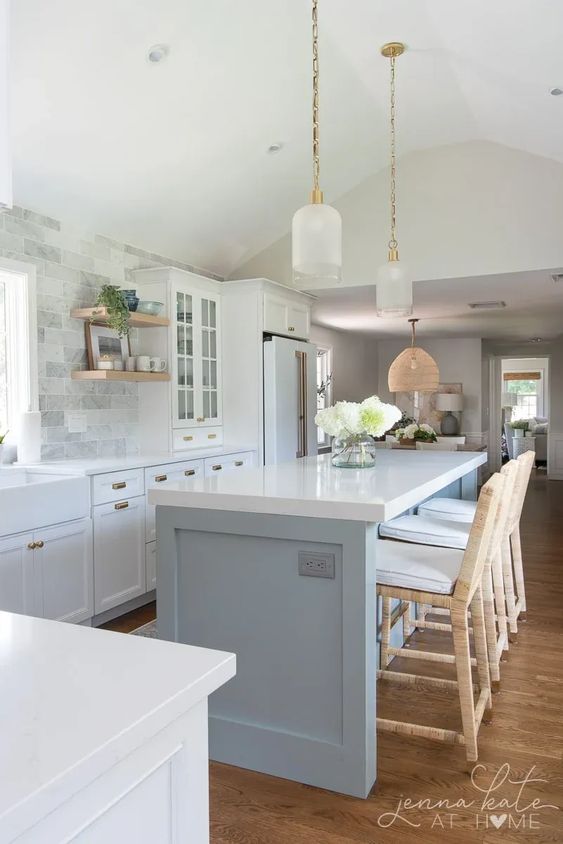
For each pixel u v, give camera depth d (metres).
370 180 5.30
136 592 3.80
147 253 4.78
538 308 6.98
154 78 3.29
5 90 0.92
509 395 15.20
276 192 4.90
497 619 3.45
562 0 2.73
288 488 2.28
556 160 4.73
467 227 5.02
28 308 3.70
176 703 0.77
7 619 1.06
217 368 5.18
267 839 1.80
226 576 2.20
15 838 0.56
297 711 2.09
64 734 0.68
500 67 3.56
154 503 2.26
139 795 0.75
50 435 3.91
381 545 2.63
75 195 3.83
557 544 5.51
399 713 2.51
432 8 3.19
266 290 5.18
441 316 7.62
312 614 2.06
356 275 5.37
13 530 2.95
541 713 2.50
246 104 3.78
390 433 9.51
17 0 2.57
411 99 4.25
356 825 1.85
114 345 4.36
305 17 3.30
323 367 8.73
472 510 3.33
